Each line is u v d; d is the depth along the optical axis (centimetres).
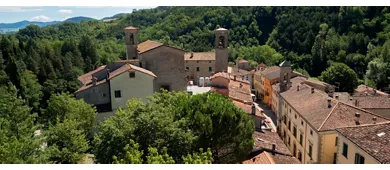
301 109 3481
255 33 9625
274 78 6500
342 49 8306
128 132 1995
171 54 4234
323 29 8631
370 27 8462
